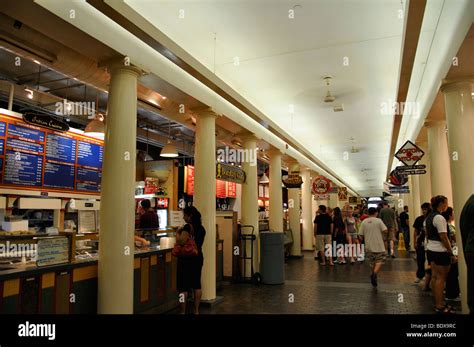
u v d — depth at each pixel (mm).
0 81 6102
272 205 9688
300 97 8164
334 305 5680
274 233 7656
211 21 5008
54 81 6945
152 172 10391
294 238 11977
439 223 5129
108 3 3723
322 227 10312
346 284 7414
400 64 5469
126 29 4172
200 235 5176
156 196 9617
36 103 6750
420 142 9102
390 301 5883
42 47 4066
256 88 7590
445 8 4750
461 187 4957
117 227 4031
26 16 3361
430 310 5293
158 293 5266
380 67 6551
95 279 4129
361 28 5234
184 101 5785
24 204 5996
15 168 6246
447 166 6812
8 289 3215
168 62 4961
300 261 11156
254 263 7914
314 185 11625
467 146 4965
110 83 4242
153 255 5195
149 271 5090
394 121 8414
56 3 3334
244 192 8078
